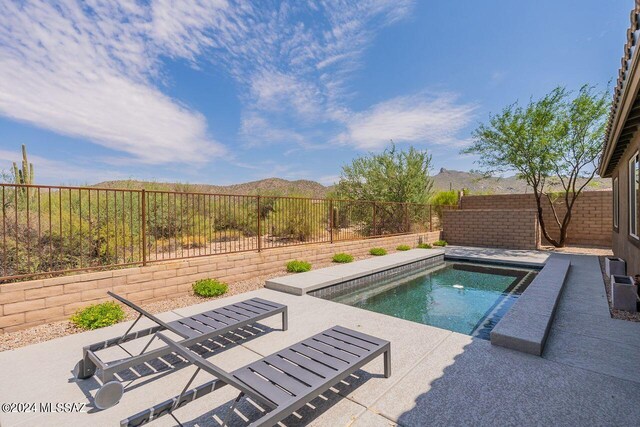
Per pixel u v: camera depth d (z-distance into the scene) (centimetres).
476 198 1534
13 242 520
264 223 1046
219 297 550
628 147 620
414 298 640
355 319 435
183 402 215
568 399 242
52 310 424
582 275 686
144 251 533
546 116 1089
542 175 1170
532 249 1122
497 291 682
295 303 511
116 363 251
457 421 218
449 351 329
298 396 204
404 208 1334
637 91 344
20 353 336
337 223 1050
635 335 365
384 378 277
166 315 457
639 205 522
